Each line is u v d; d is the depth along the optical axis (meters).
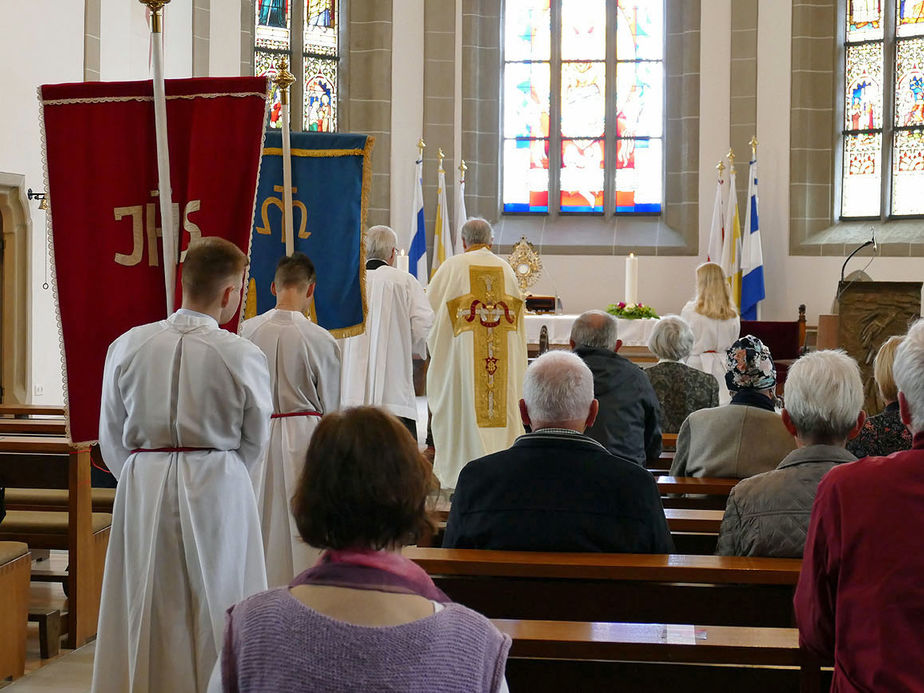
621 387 5.04
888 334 9.96
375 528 1.67
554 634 2.60
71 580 4.79
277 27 14.91
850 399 3.09
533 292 15.47
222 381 3.33
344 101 15.30
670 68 15.46
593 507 3.15
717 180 15.20
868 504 2.17
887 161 14.77
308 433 4.44
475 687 1.58
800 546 3.07
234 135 4.00
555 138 15.76
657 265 15.30
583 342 5.18
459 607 1.66
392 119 15.23
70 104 3.99
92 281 3.99
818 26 14.93
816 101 14.95
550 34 15.70
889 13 14.74
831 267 14.74
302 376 4.44
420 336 7.04
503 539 3.17
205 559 3.28
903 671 2.08
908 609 2.10
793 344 12.38
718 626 2.77
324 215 5.37
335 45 15.33
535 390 3.25
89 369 3.97
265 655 1.56
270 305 5.33
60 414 7.05
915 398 2.25
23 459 4.78
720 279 9.66
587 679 2.70
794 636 2.62
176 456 3.32
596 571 2.94
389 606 1.61
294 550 4.42
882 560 2.13
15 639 4.35
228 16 13.98
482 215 15.59
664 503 4.48
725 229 14.73
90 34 11.45
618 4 15.62
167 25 13.00
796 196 14.91
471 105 15.44
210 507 3.29
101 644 3.38
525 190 15.79
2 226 10.52
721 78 15.23
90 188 3.99
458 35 15.38
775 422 4.45
